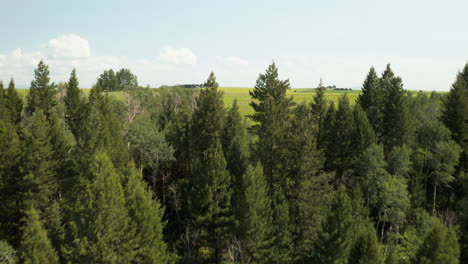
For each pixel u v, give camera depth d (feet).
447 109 215.31
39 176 143.74
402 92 209.97
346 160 187.01
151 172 189.67
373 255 112.78
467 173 180.65
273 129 146.00
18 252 106.73
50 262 101.86
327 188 132.77
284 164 138.10
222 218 131.95
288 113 176.35
